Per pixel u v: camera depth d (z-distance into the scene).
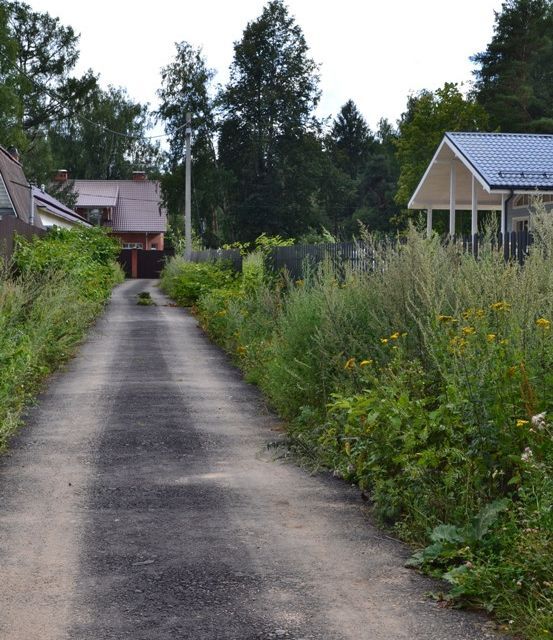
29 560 5.03
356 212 74.50
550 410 5.14
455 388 5.55
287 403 9.63
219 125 61.47
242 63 61.62
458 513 5.24
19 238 20.66
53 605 4.33
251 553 5.16
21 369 10.23
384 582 4.69
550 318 5.65
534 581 4.29
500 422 5.20
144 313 25.86
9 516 5.95
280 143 61.34
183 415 9.98
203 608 4.29
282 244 23.66
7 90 49.16
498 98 52.53
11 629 4.04
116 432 8.93
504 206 20.84
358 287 9.48
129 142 80.31
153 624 4.09
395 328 7.97
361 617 4.19
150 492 6.60
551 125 50.12
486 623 4.13
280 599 4.42
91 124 79.00
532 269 6.32
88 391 11.63
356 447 6.74
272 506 6.23
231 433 8.98
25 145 50.66
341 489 6.74
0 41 50.59
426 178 26.09
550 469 4.67
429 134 44.75
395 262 8.45
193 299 28.55
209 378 13.06
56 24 61.91
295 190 61.06
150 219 75.75
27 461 7.62
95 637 3.94
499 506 4.88
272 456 7.90
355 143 96.56
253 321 15.38
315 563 4.99
